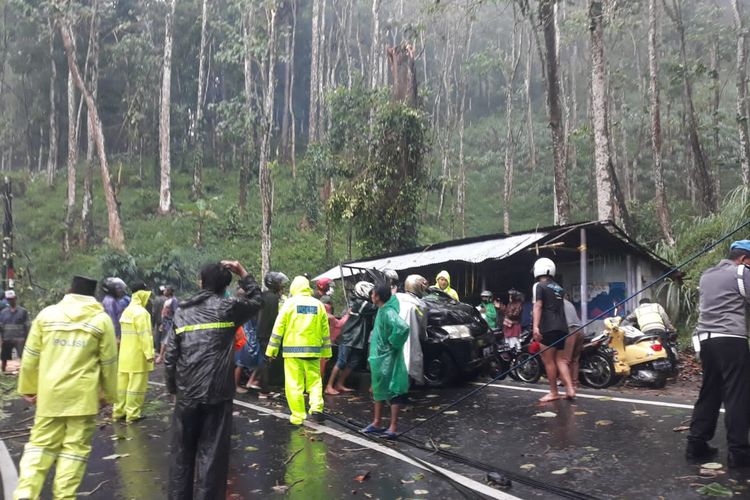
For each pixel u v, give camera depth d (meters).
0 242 31.22
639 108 42.59
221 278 4.95
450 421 7.78
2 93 44.66
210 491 4.54
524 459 6.05
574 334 8.86
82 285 5.14
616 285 14.42
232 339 4.82
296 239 33.66
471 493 5.17
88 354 4.99
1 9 38.38
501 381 10.95
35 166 49.12
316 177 34.12
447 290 11.95
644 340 9.84
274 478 5.71
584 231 13.11
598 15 17.02
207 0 42.97
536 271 8.62
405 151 21.45
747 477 5.25
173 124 45.25
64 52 41.78
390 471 5.84
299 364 7.99
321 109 38.59
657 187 23.88
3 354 13.42
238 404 9.36
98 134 32.88
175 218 36.09
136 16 42.50
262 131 29.31
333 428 7.67
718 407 5.74
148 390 11.24
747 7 35.81
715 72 26.55
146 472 6.04
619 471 5.54
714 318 5.60
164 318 14.96
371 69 39.00
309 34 49.03
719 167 34.91
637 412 7.74
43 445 4.87
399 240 21.44
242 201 37.22
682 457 5.84
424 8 23.39
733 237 14.39
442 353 10.32
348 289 15.37
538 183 45.50
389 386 7.04
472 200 45.22
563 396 9.00
